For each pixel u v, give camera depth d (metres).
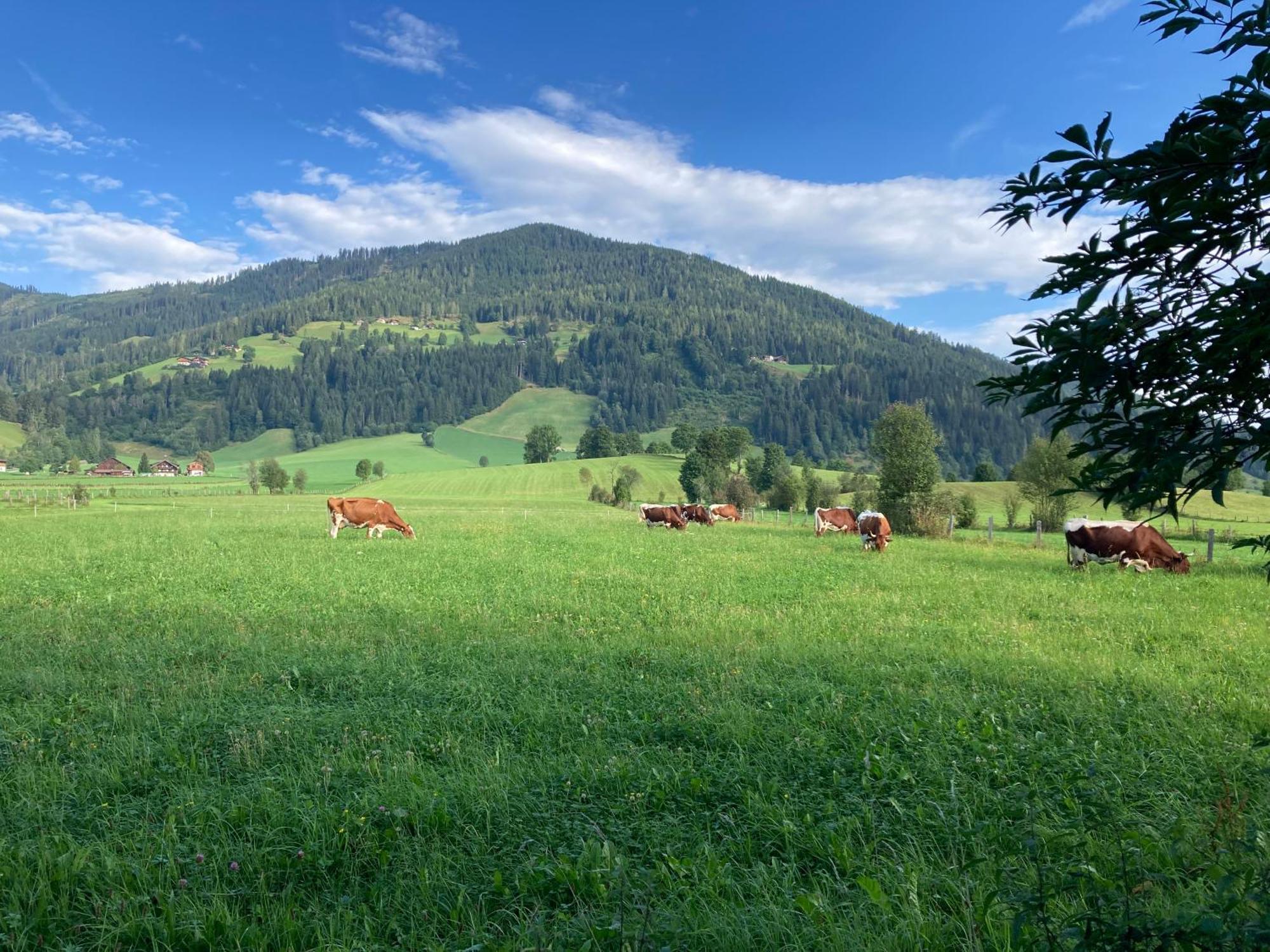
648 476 126.94
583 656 10.85
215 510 59.84
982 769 6.17
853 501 52.50
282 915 4.36
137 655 10.78
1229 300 2.48
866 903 4.28
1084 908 3.86
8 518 45.91
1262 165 2.21
